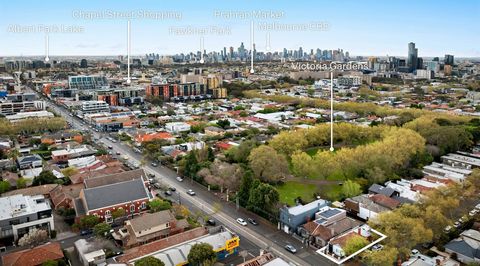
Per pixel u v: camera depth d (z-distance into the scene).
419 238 112.81
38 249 110.31
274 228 136.38
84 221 130.88
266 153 174.75
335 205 151.25
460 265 111.56
